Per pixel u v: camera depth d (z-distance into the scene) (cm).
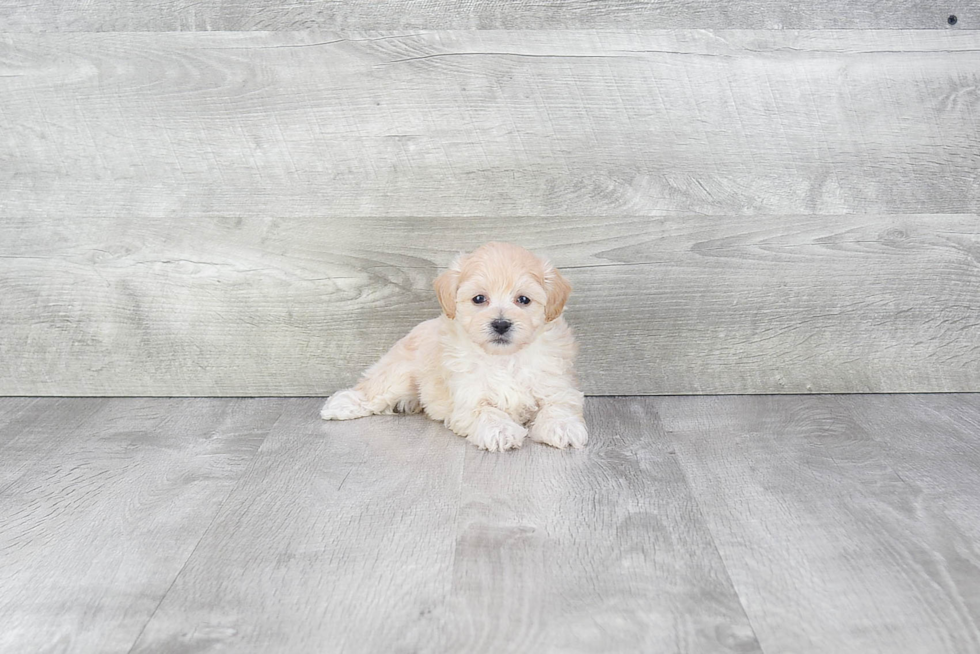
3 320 199
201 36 188
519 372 171
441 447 166
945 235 195
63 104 190
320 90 189
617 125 190
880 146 192
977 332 198
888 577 115
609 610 108
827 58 188
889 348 199
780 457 160
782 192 193
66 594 113
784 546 124
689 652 99
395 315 199
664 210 193
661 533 128
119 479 151
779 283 197
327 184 193
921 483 147
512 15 186
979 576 116
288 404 196
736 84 189
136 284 197
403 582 115
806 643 101
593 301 198
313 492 144
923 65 189
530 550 123
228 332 200
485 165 192
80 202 194
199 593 113
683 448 165
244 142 192
